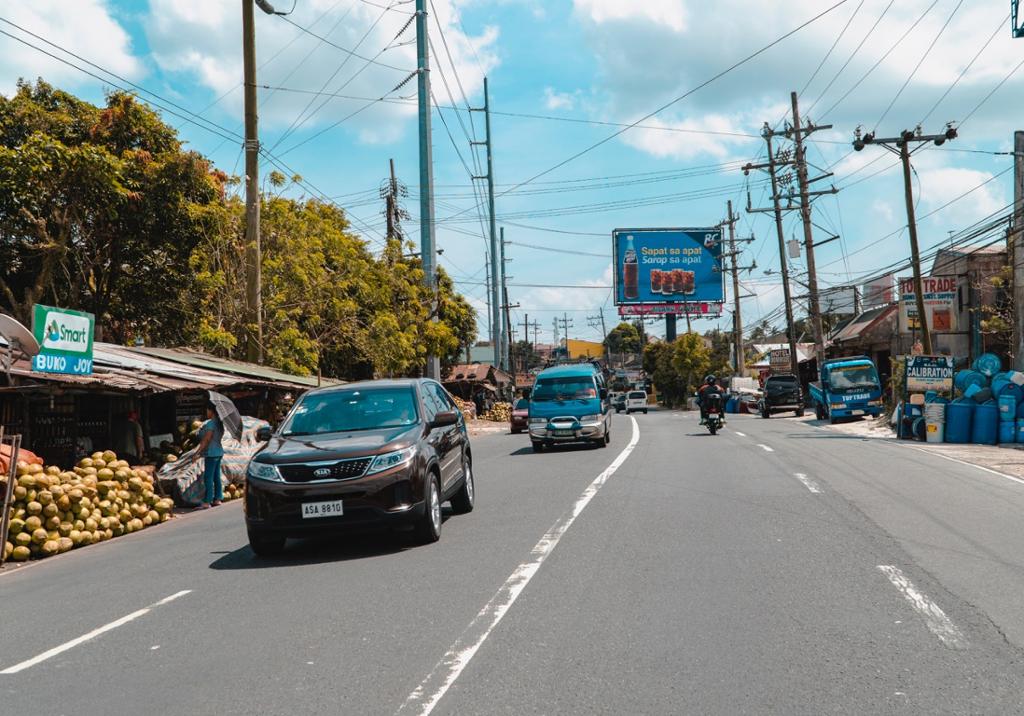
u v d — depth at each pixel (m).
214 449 15.38
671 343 80.56
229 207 27.28
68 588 8.48
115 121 24.39
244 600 7.16
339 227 37.94
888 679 4.58
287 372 25.31
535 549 8.54
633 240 64.75
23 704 4.87
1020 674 4.61
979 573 6.97
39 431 16.27
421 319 37.22
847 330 54.16
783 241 44.69
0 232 22.30
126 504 13.09
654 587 6.78
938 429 21.86
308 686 4.86
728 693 4.46
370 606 6.64
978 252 35.25
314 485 8.70
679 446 21.64
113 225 24.12
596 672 4.86
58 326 13.22
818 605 6.10
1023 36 21.83
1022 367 23.09
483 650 5.36
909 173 27.98
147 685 5.06
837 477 13.73
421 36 33.12
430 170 33.22
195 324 27.09
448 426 10.94
